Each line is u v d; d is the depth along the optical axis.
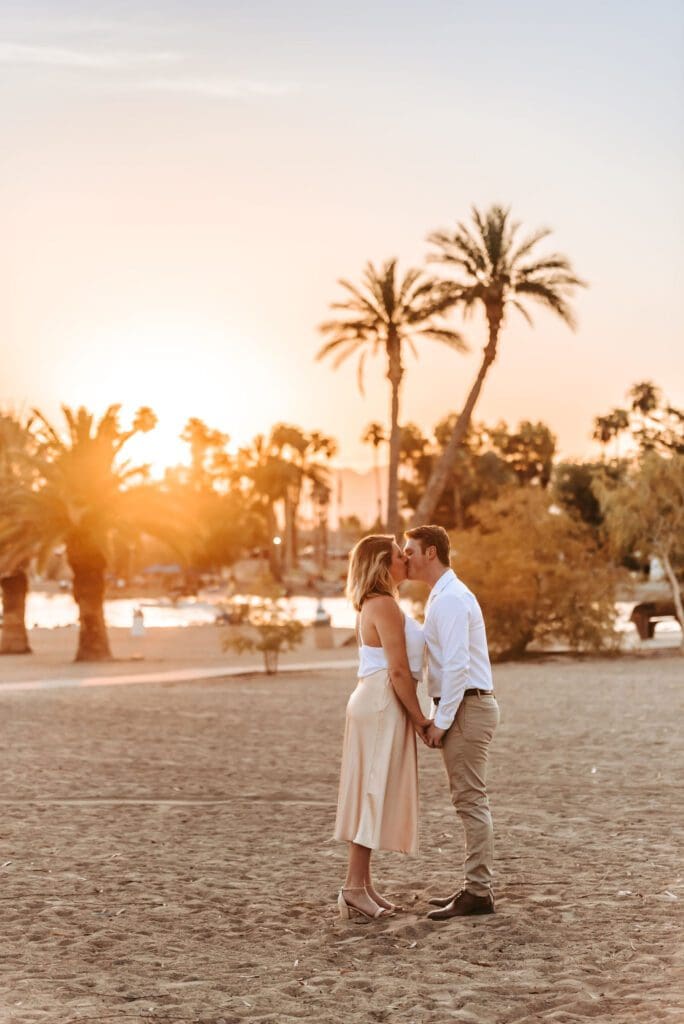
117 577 129.12
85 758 14.44
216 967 6.16
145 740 16.23
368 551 7.16
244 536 126.69
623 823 9.77
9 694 24.38
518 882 7.80
